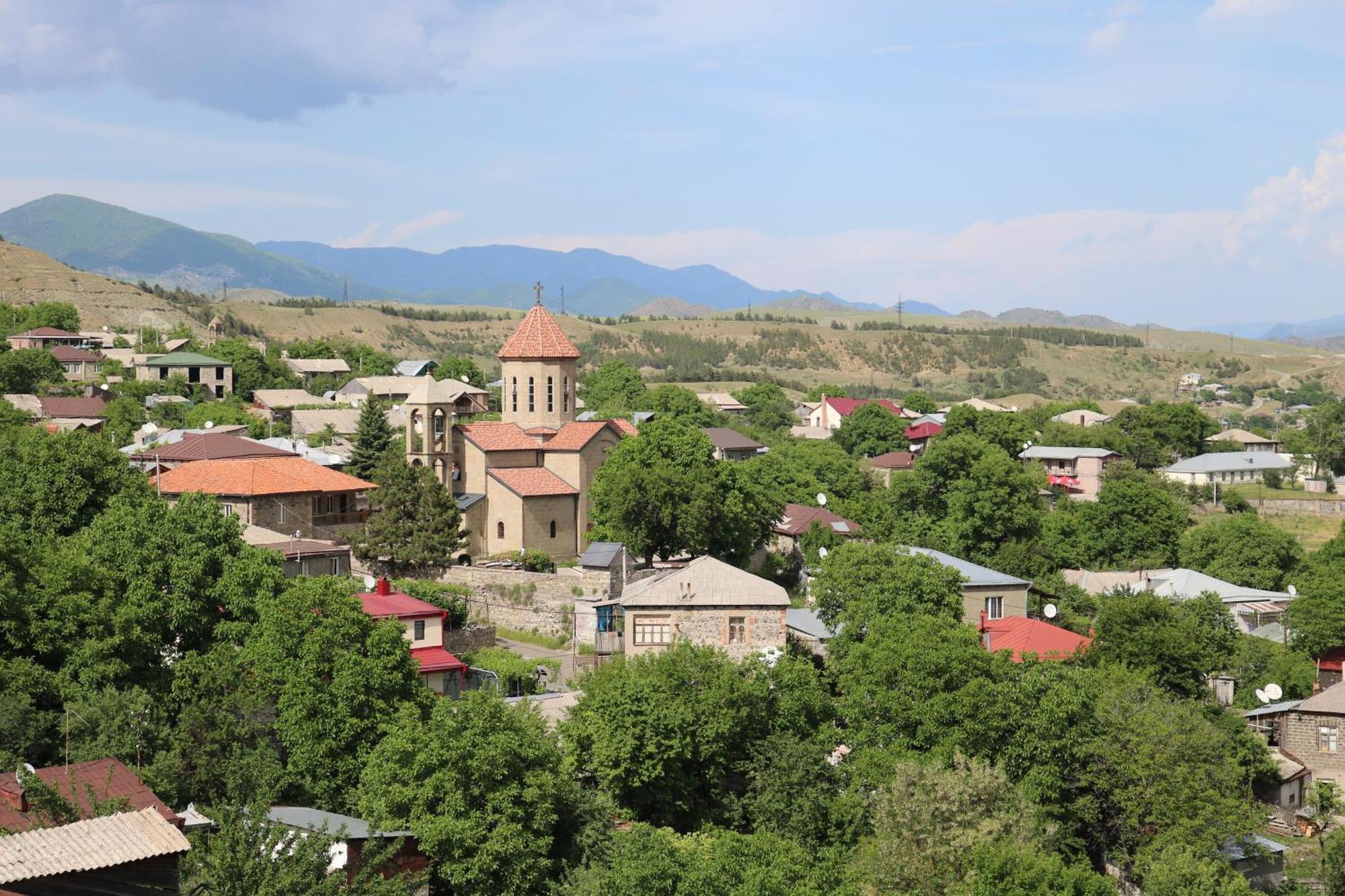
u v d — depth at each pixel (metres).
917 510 141.38
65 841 37.88
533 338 121.50
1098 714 74.19
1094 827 73.25
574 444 118.50
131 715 62.06
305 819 57.56
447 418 116.62
